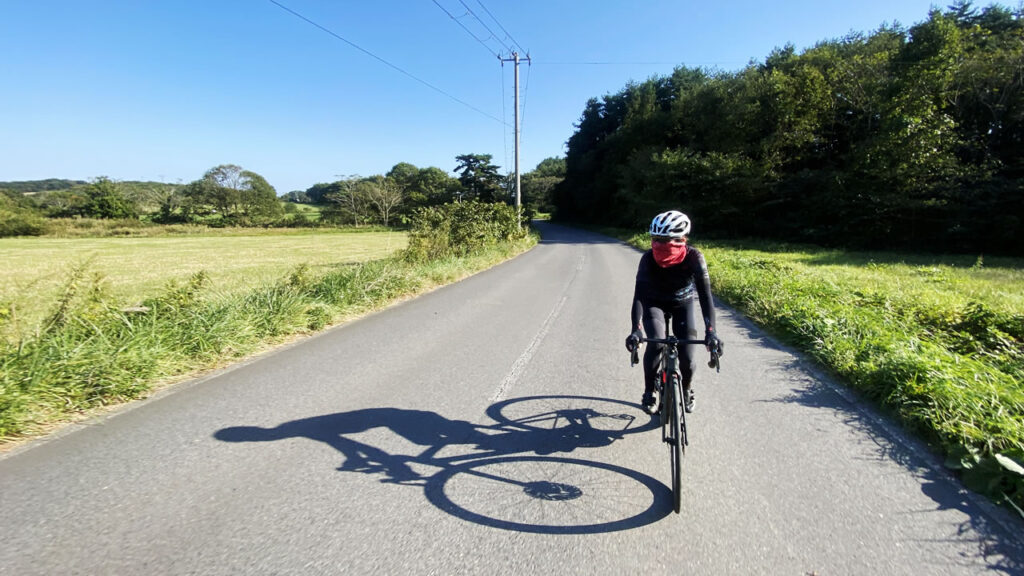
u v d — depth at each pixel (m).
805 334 6.42
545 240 36.59
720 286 11.11
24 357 4.22
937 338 6.05
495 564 2.30
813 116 30.56
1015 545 2.48
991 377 4.21
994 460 3.07
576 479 3.12
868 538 2.53
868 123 28.45
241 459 3.33
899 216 24.05
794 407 4.36
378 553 2.38
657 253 3.41
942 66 23.34
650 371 3.67
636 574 2.24
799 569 2.29
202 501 2.81
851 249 25.59
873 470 3.24
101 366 4.41
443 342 6.69
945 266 15.65
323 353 6.11
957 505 2.84
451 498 2.88
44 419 3.85
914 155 23.41
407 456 3.41
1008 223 20.48
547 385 4.94
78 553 2.35
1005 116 23.23
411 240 15.88
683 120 43.94
